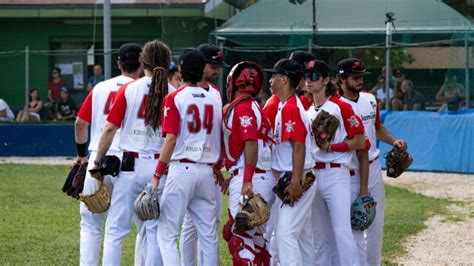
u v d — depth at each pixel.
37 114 65.81
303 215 21.30
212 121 21.38
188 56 21.16
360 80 23.75
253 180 21.06
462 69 58.12
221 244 30.14
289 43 63.03
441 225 35.19
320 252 22.88
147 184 21.95
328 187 22.11
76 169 23.69
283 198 20.94
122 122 22.05
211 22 69.62
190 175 21.00
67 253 28.30
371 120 24.06
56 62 73.88
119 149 22.22
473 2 68.50
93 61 72.50
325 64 22.27
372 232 24.20
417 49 60.94
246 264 20.64
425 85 59.12
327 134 21.78
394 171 25.05
